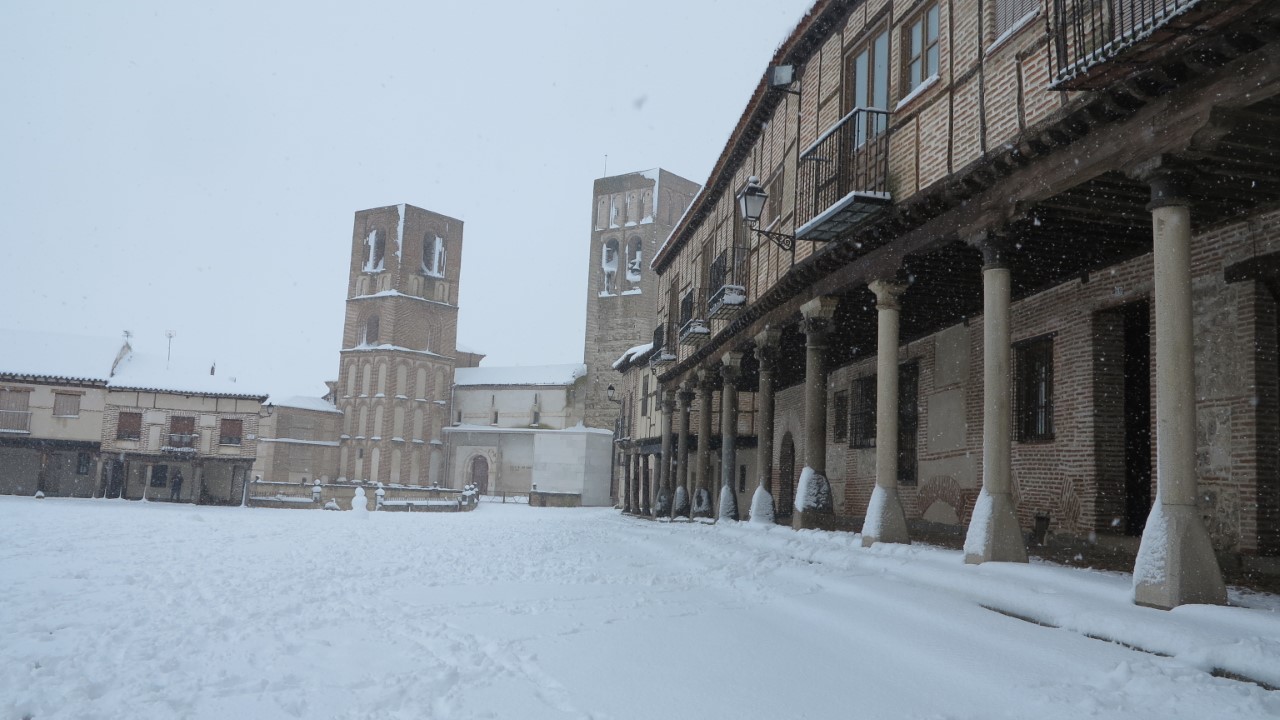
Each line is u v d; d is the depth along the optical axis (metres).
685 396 25.14
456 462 70.06
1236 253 9.02
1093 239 9.84
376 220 69.50
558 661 5.30
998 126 8.80
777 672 5.02
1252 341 8.81
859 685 4.73
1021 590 6.79
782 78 14.84
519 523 27.17
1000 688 4.59
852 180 11.86
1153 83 6.62
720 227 21.78
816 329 13.54
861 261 11.95
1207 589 5.97
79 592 8.59
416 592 8.60
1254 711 4.02
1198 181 7.81
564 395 69.00
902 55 11.26
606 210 72.44
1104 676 4.69
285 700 4.48
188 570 10.71
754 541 13.17
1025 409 12.71
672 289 28.28
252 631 6.43
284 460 62.56
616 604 7.66
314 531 20.50
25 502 38.22
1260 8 5.56
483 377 73.00
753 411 28.50
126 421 47.19
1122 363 11.22
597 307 70.75
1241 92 6.03
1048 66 7.78
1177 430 6.29
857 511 18.81
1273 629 5.07
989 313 8.93
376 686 4.76
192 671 5.15
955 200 9.49
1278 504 8.70
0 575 9.93
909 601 6.91
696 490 22.25
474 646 5.80
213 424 48.41
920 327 15.05
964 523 14.06
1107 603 6.23
